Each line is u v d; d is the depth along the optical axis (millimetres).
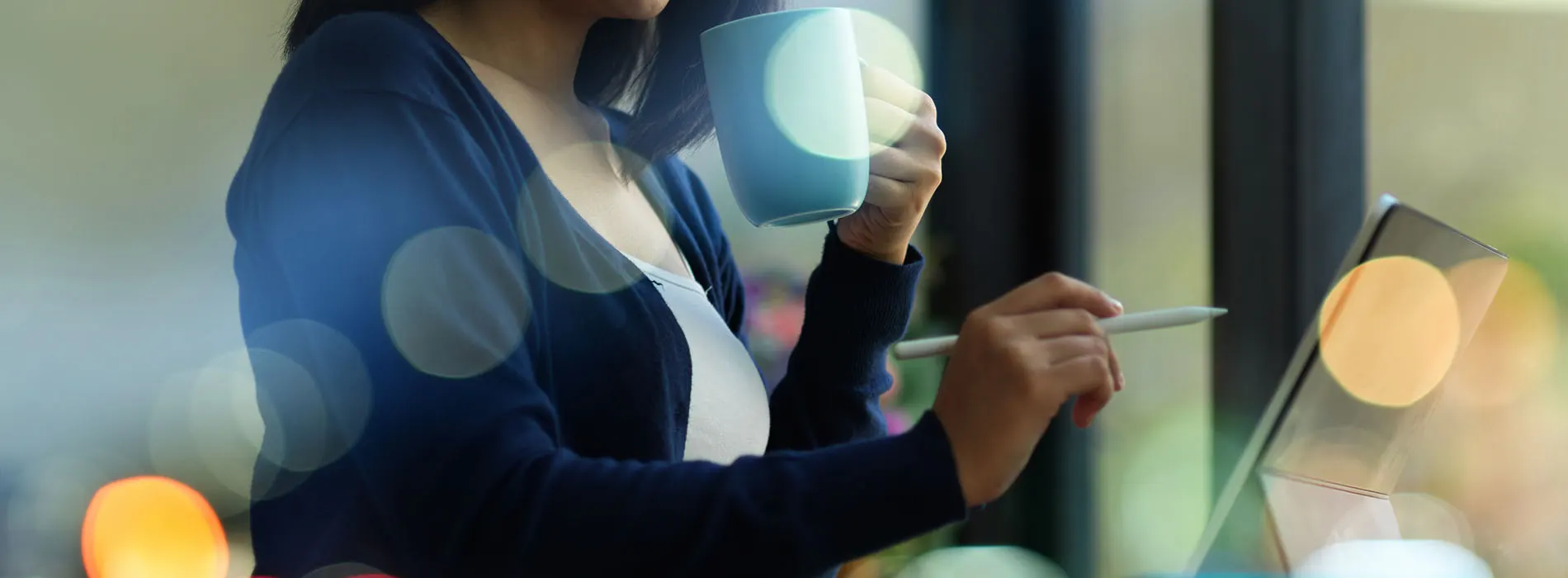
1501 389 1479
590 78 1100
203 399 2721
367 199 707
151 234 2730
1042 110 2217
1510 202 1556
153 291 2727
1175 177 1979
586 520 623
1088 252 2162
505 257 718
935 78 2246
